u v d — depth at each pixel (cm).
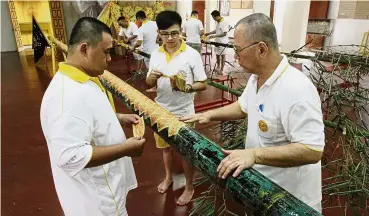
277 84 107
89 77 115
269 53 105
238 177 94
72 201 123
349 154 193
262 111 115
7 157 306
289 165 103
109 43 114
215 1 958
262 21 101
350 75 207
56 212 223
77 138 106
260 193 88
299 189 125
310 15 714
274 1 796
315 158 101
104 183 125
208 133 328
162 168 279
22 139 347
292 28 642
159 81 202
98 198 124
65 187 123
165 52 199
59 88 108
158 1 920
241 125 232
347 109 275
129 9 861
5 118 413
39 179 266
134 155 123
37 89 554
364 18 606
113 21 840
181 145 123
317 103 103
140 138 123
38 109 450
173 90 199
